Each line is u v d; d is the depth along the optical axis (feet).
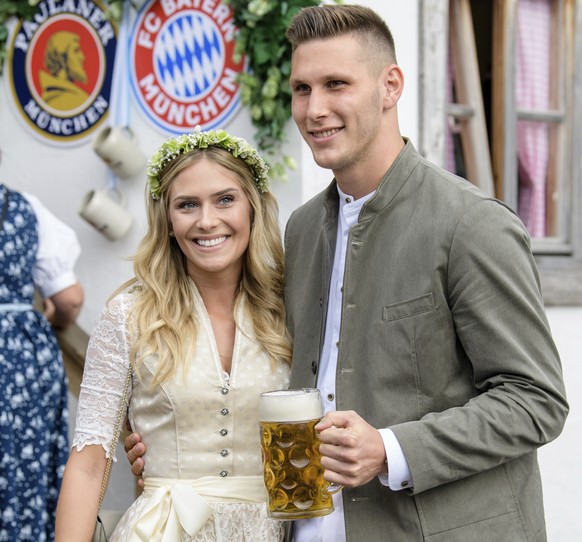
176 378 7.21
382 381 6.47
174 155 7.41
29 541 10.62
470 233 6.29
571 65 13.48
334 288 7.13
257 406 7.33
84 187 12.17
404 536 6.39
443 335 6.39
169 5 11.44
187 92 11.39
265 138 10.90
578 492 13.01
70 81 12.19
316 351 7.12
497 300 6.24
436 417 6.23
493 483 6.46
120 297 7.45
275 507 6.37
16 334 10.69
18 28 12.45
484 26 13.07
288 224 8.01
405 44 11.75
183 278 7.57
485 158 13.01
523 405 6.15
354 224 6.82
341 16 6.57
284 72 10.60
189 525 6.98
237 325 7.49
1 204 10.84
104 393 7.29
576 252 13.53
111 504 11.88
